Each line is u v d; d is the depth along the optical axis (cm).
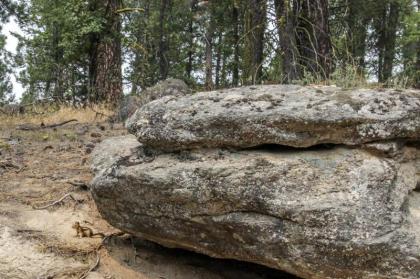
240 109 375
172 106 402
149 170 386
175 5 2494
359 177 339
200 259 438
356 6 1692
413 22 1894
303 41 927
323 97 371
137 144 457
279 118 359
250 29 1040
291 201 338
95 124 934
